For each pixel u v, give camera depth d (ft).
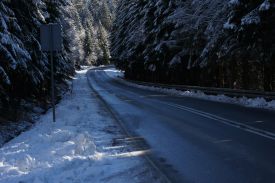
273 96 60.80
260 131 36.70
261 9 59.16
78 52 405.39
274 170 23.72
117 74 322.14
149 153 29.60
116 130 40.47
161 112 56.39
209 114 51.39
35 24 69.05
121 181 22.18
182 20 96.68
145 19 142.92
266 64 74.59
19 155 28.58
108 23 585.63
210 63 88.79
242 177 22.58
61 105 68.90
